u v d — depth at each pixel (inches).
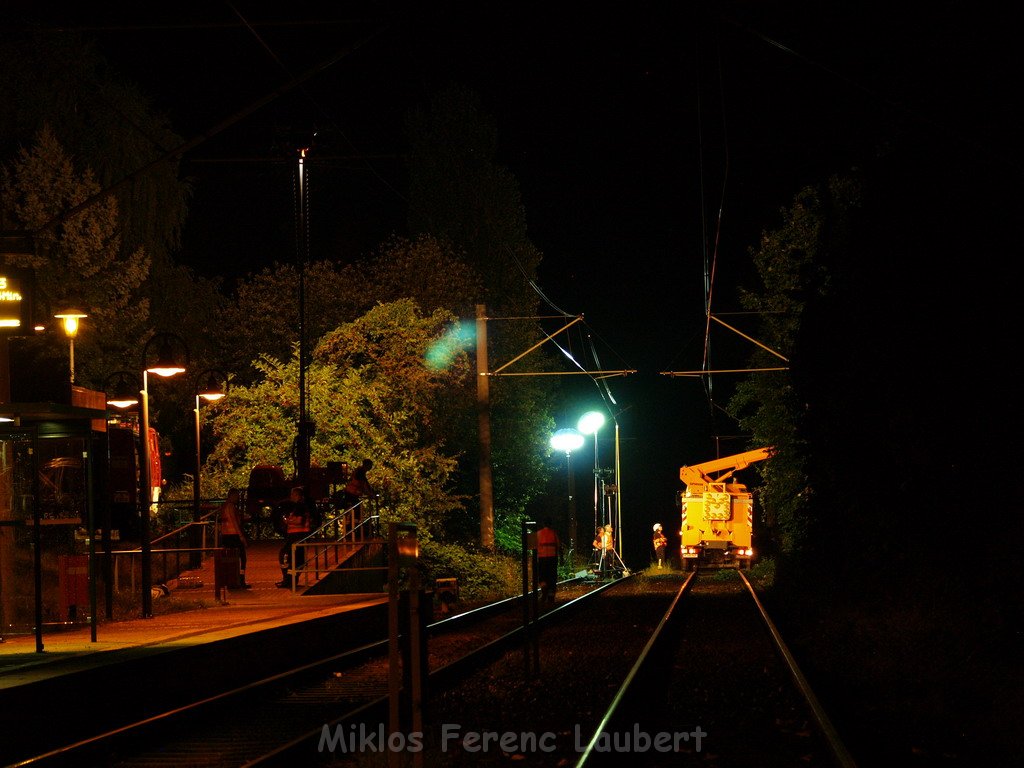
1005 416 634.2
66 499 886.4
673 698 563.8
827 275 874.1
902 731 480.1
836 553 1001.5
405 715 446.6
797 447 1011.9
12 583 690.8
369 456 1445.6
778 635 767.1
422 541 1457.9
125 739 441.4
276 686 590.6
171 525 1330.0
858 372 748.0
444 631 926.4
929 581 714.8
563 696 569.3
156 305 1633.9
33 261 1299.2
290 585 1015.6
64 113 1450.5
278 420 1454.2
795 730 469.7
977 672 566.6
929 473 678.5
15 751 429.1
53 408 582.9
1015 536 625.6
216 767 413.4
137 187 1553.9
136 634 661.9
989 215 638.5
